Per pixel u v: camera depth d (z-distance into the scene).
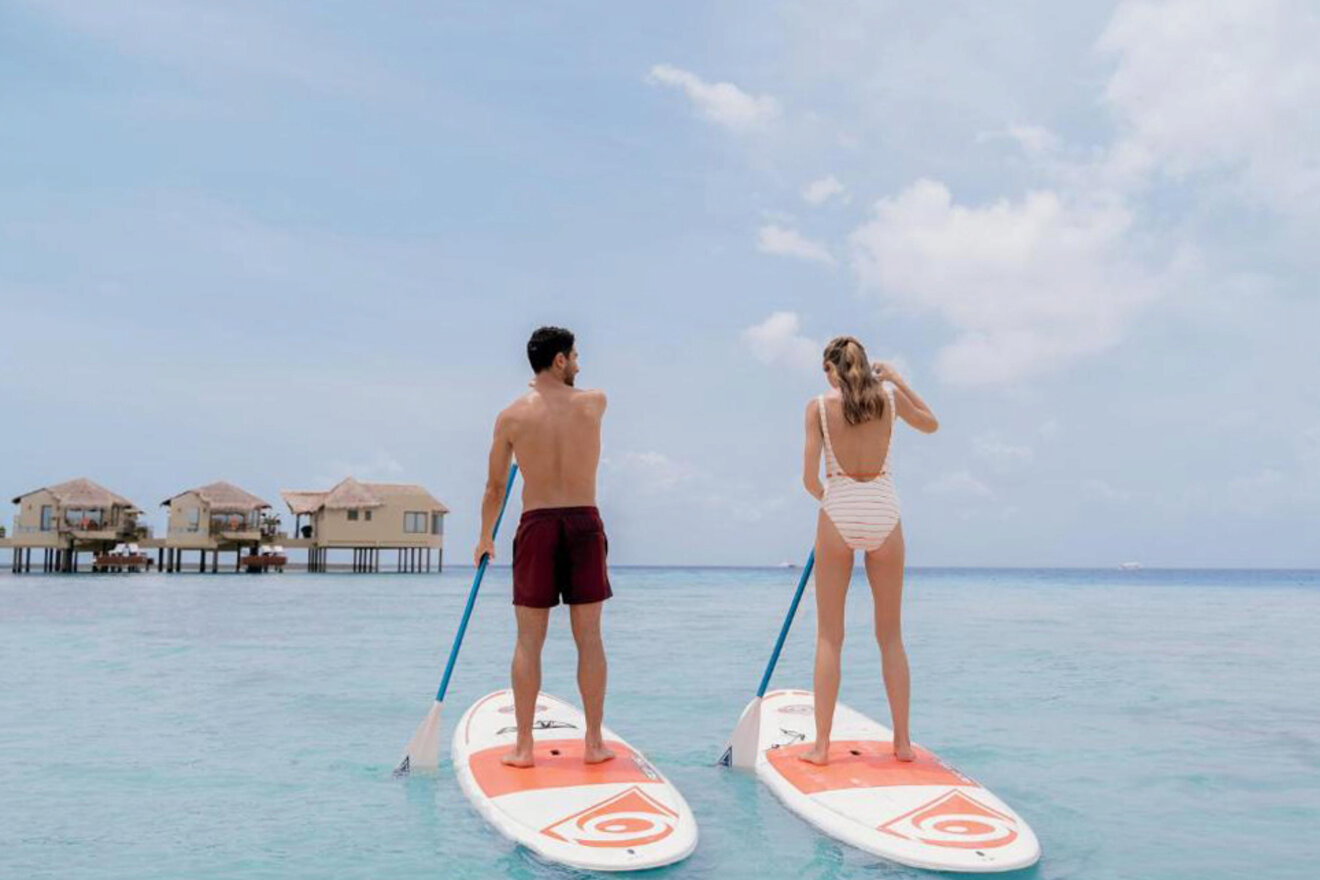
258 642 13.12
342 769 5.03
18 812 4.18
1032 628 16.48
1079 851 3.66
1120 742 5.85
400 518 54.47
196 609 21.83
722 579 71.75
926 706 7.32
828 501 4.30
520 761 4.18
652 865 3.27
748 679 9.06
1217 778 4.89
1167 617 20.61
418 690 8.20
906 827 3.57
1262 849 3.69
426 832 3.79
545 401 4.21
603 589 4.20
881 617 4.32
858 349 4.32
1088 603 29.11
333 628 15.94
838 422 4.26
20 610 21.05
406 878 3.26
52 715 6.84
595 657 4.20
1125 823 4.06
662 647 12.51
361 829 3.86
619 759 4.29
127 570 56.50
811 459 4.31
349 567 73.00
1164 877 3.34
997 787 4.71
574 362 4.39
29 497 52.81
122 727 6.34
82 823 3.99
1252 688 8.37
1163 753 5.53
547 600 4.16
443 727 6.34
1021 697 7.79
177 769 5.03
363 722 6.55
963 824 3.59
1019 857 3.36
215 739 5.91
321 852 3.56
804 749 4.61
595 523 4.21
